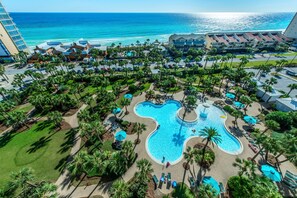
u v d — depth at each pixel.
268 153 42.91
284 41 133.12
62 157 41.97
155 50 117.56
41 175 37.47
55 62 92.75
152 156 42.19
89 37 197.62
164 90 73.25
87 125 42.41
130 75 85.88
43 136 48.84
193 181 35.62
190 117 57.19
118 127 52.03
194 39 126.25
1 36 102.25
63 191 34.16
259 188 28.70
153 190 34.09
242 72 76.75
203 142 46.94
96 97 67.62
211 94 70.25
